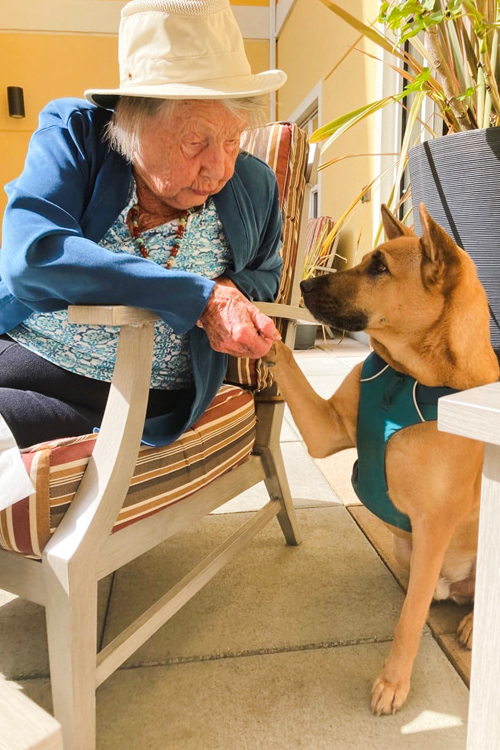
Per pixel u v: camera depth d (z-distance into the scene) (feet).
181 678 3.96
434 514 3.92
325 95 18.69
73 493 3.18
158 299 3.03
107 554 3.28
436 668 4.09
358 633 4.38
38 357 3.82
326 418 4.70
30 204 3.25
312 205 22.18
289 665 4.07
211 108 3.43
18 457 3.10
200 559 5.42
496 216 6.05
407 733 3.52
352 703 3.74
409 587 3.87
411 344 4.12
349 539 5.75
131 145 3.53
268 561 5.38
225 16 3.45
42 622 4.57
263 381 5.08
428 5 5.51
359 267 4.41
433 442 3.90
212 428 4.24
